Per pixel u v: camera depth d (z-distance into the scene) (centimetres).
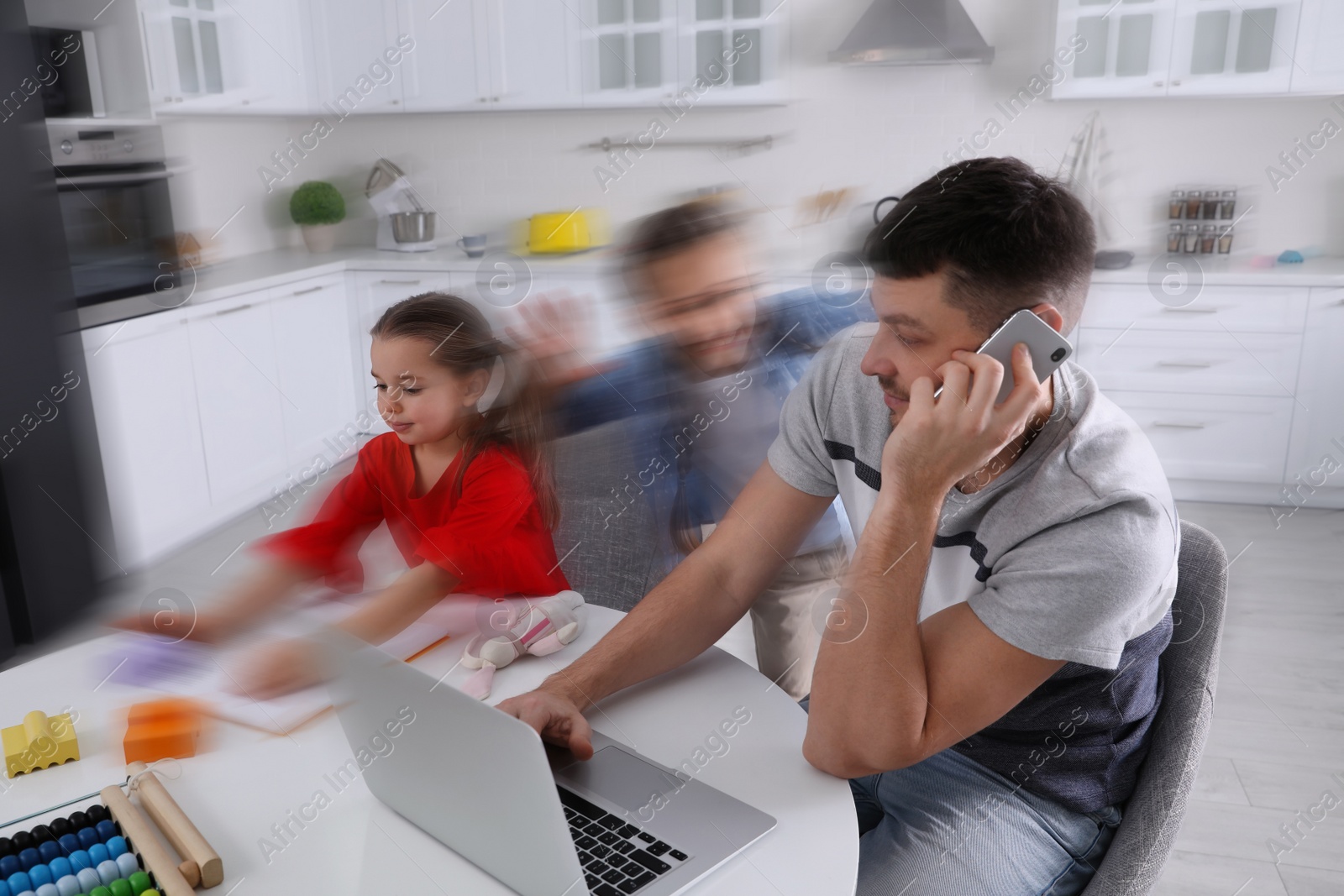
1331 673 154
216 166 226
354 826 58
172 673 79
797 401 82
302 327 209
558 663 78
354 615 95
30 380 172
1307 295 194
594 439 110
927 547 61
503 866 52
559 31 149
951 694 61
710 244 100
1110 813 70
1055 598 60
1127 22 185
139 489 191
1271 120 203
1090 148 193
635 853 54
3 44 160
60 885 51
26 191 166
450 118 185
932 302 60
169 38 195
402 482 114
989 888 67
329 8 191
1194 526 72
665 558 111
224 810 60
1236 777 129
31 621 175
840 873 52
